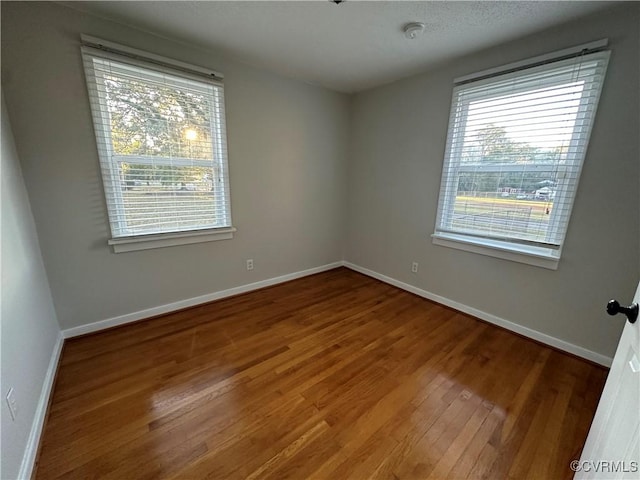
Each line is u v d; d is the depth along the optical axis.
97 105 1.96
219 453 1.26
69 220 1.99
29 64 1.72
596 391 1.68
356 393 1.64
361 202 3.62
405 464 1.24
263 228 3.08
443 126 2.62
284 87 2.92
